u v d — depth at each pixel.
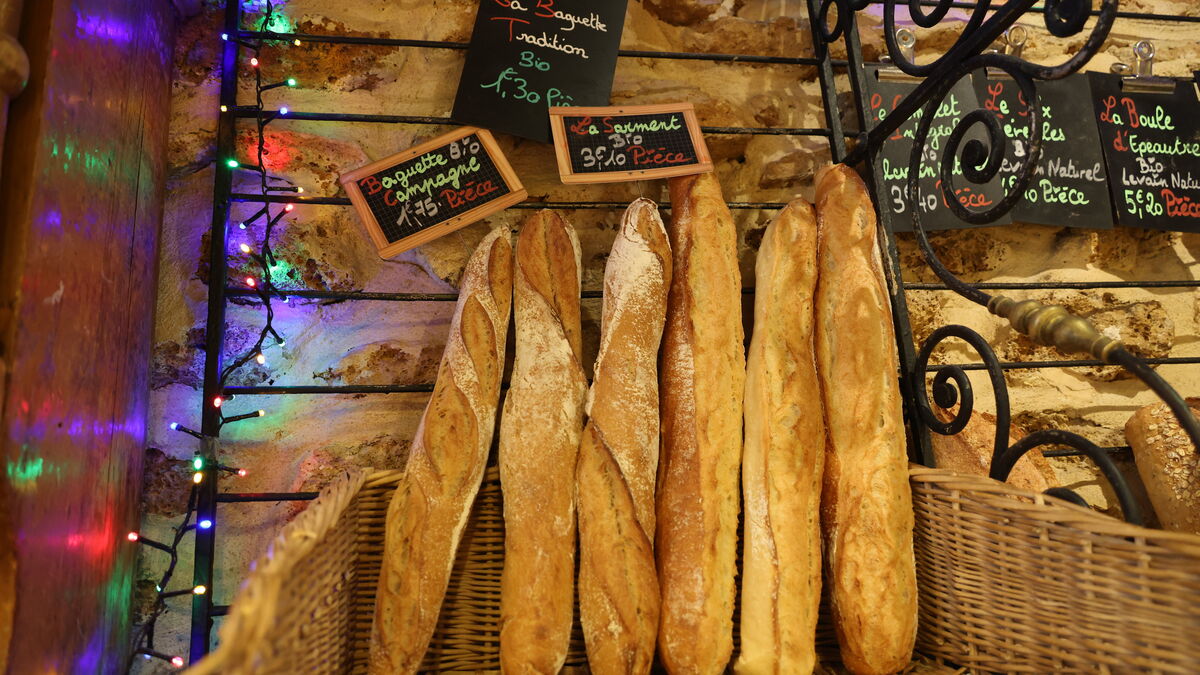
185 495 1.50
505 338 1.45
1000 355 1.80
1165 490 1.57
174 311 1.54
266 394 1.54
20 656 1.00
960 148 1.81
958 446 1.63
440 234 1.54
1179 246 1.92
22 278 1.00
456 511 1.29
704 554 1.27
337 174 1.62
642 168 1.58
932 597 1.34
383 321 1.61
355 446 1.57
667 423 1.40
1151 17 1.93
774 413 1.36
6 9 1.04
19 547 0.99
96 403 1.23
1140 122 1.90
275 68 1.62
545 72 1.63
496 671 1.35
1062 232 1.87
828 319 1.45
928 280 1.81
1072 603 1.11
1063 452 1.76
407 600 1.22
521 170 1.69
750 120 1.80
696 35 1.81
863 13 1.88
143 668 1.45
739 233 1.75
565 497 1.31
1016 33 1.83
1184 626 0.98
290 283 1.58
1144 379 1.00
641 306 1.42
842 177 1.56
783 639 1.23
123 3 1.32
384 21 1.68
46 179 1.06
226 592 1.49
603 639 1.22
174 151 1.57
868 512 1.30
